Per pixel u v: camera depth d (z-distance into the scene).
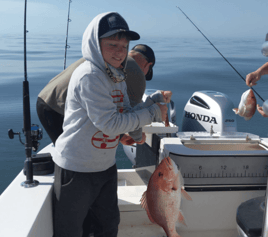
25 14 1.36
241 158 1.57
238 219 1.27
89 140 1.25
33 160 1.57
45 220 1.28
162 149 1.78
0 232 1.04
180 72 26.45
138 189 2.07
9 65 33.38
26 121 1.38
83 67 1.22
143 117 1.26
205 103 2.69
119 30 1.15
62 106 1.61
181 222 1.24
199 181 1.57
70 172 1.27
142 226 1.79
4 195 1.32
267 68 1.79
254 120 8.19
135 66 1.79
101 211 1.45
